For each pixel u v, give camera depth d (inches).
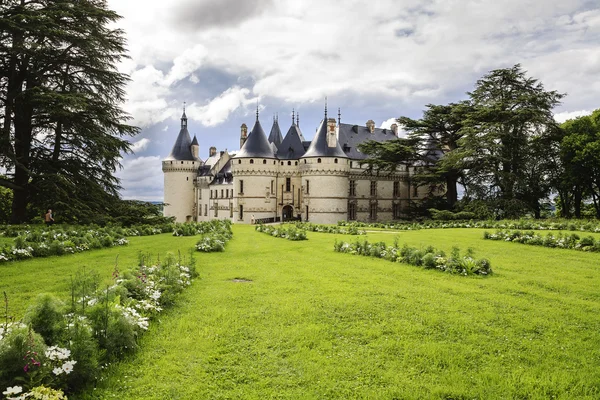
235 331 322.3
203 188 3376.0
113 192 1334.9
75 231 853.2
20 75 1186.6
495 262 629.3
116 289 336.5
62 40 1173.1
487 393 233.9
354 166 2674.7
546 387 239.3
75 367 226.2
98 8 1246.3
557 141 2055.9
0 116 1144.8
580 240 778.2
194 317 354.3
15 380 201.0
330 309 379.9
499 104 1943.9
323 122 2487.7
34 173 1106.1
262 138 2527.1
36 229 860.0
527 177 2015.3
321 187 2409.0
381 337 313.6
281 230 1150.3
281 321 346.0
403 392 234.2
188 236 1067.3
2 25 1034.7
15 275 505.0
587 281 491.8
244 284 483.5
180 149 3454.7
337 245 790.5
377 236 1096.2
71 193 1176.2
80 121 1207.6
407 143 2324.1
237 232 1341.0
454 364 269.6
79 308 286.0
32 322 245.0
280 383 244.8
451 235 1096.2
